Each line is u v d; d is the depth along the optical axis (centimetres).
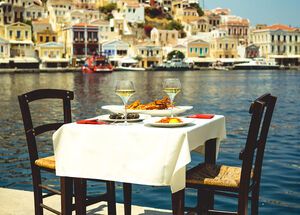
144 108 679
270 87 7025
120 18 16212
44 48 13325
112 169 550
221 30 15988
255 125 545
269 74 12219
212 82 8381
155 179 529
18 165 1501
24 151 1759
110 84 7694
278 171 1255
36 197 660
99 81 8619
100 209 761
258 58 15562
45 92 665
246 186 556
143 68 13825
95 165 560
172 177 526
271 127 2373
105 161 555
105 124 586
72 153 572
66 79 9344
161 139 528
